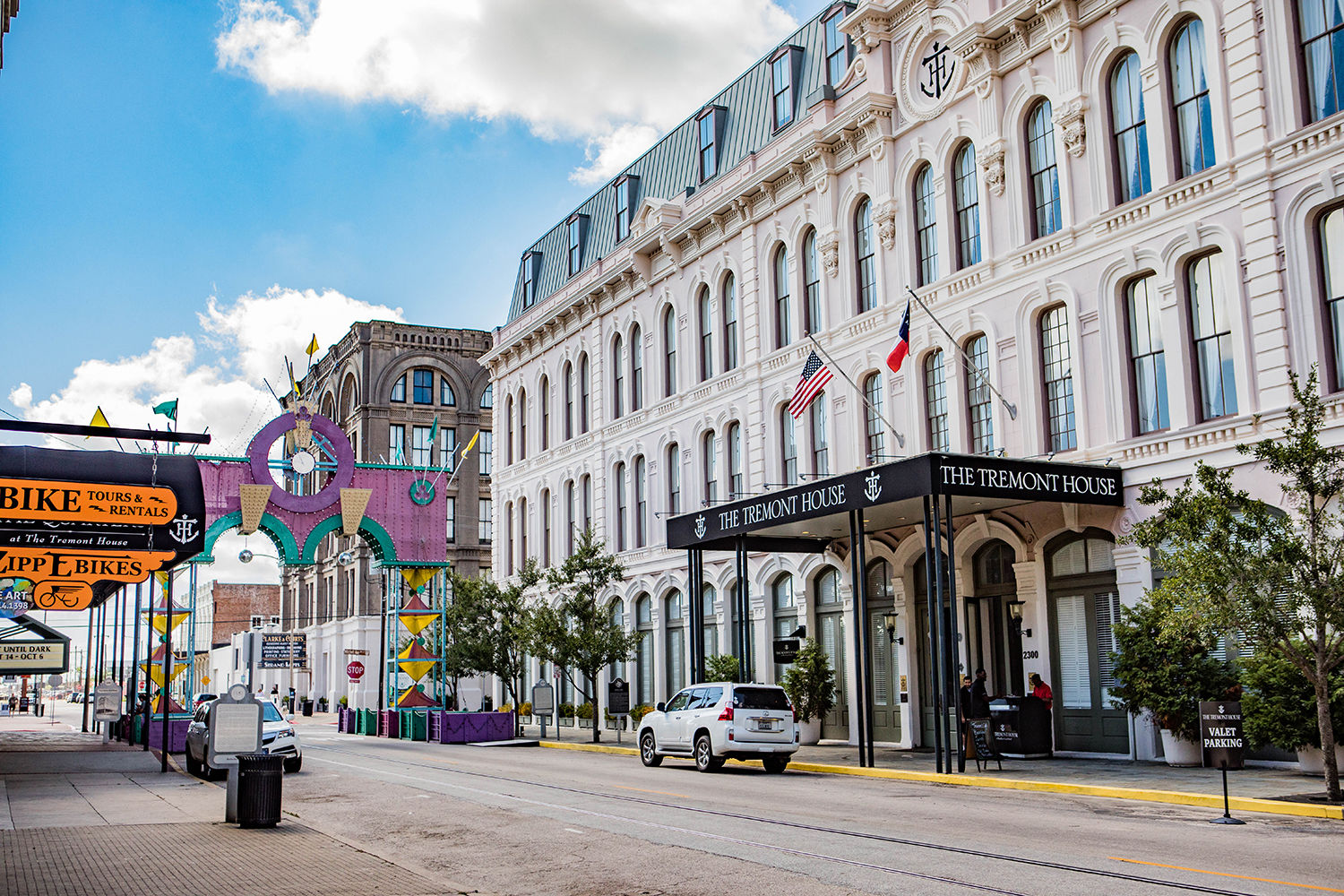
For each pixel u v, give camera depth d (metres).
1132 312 22.19
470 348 74.62
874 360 28.17
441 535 41.09
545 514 45.53
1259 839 12.34
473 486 73.19
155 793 19.09
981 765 21.59
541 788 19.61
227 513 37.44
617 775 22.34
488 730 36.56
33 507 21.34
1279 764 18.97
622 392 40.09
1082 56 23.17
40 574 21.33
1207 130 20.89
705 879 10.41
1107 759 21.73
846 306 29.31
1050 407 23.72
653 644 37.41
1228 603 14.95
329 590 77.12
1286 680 17.22
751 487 32.34
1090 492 21.41
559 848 12.58
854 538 23.00
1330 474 16.02
